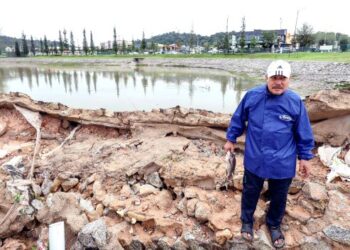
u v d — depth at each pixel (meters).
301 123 2.86
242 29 63.06
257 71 35.53
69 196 3.95
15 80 31.53
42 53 105.75
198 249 3.36
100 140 5.62
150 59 65.31
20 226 3.73
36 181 4.58
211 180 4.02
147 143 5.09
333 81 22.39
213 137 5.11
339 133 4.38
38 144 5.50
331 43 64.31
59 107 6.26
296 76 27.22
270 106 2.87
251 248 3.25
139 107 16.28
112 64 63.41
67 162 4.86
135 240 3.47
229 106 16.44
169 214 3.68
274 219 3.25
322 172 4.10
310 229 3.36
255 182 3.08
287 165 2.91
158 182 4.20
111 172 4.41
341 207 3.44
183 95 20.16
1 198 3.98
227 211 3.58
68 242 3.45
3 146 5.53
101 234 3.30
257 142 2.95
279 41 63.12
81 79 32.12
